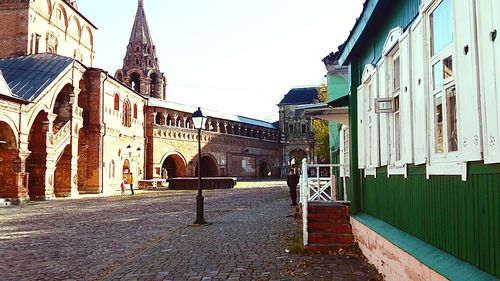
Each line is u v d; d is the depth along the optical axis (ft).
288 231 42.93
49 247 39.63
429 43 17.21
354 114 33.53
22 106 97.66
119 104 154.81
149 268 28.58
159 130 183.62
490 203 12.56
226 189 139.85
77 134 125.70
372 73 27.48
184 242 38.68
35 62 123.44
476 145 13.07
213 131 213.66
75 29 173.37
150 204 87.81
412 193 20.17
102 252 36.60
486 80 12.42
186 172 195.83
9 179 96.02
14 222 60.39
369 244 27.61
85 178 135.74
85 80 136.36
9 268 30.99
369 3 24.93
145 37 215.31
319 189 40.14
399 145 22.85
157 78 214.48
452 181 15.39
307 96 271.28
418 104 18.69
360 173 32.53
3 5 140.67
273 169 262.67
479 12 12.73
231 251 33.53
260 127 250.78
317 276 24.91
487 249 12.78
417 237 19.51
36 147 108.06
